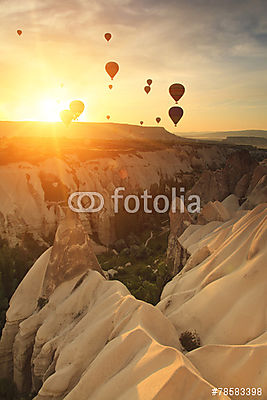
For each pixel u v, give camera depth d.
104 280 17.89
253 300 13.15
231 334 12.68
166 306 16.92
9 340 17.31
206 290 15.00
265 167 38.81
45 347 14.81
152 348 10.65
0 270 28.22
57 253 17.95
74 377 12.61
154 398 8.67
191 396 8.75
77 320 15.92
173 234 31.86
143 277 32.59
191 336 13.61
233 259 16.09
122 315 13.39
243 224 19.97
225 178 45.97
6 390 16.31
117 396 9.91
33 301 18.11
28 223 43.06
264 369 9.73
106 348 11.73
